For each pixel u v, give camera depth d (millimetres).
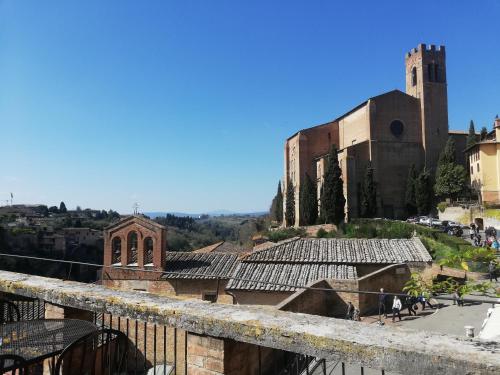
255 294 22219
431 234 42031
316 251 26594
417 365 3117
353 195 59562
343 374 3521
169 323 4488
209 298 24734
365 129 65500
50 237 79062
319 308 20125
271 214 102938
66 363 5273
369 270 24656
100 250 86938
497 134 57438
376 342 3357
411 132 66312
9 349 4527
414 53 70062
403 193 64688
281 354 7184
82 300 5316
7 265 47781
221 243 45281
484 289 5297
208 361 4250
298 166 70938
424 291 5652
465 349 3162
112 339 5781
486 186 57219
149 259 27859
